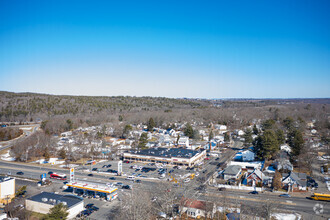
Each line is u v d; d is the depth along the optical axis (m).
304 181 71.31
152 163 101.69
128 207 51.00
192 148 129.00
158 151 110.50
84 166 99.94
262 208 53.50
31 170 94.12
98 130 162.50
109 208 58.94
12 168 96.94
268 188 71.31
